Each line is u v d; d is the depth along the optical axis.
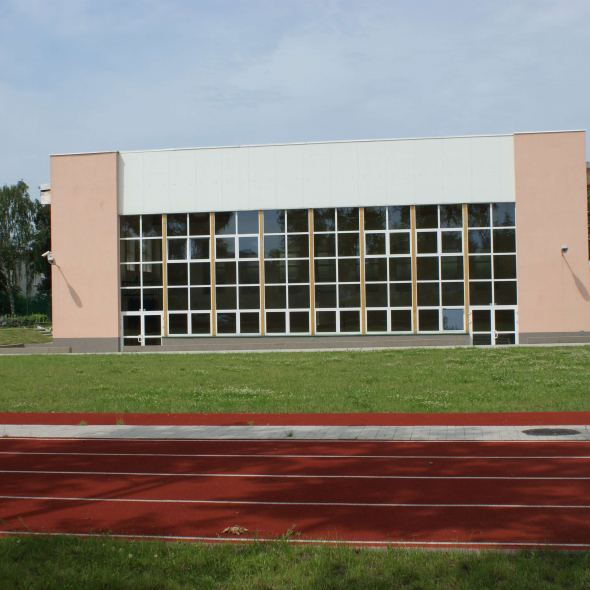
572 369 21.83
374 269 36.91
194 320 38.12
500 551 6.07
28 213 79.94
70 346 38.78
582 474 9.29
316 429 13.52
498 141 36.34
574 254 35.66
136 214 38.72
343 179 37.22
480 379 19.97
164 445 12.38
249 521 7.49
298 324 37.25
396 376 21.25
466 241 36.34
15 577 5.66
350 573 5.65
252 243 37.78
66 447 12.31
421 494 8.45
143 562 5.98
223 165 38.09
